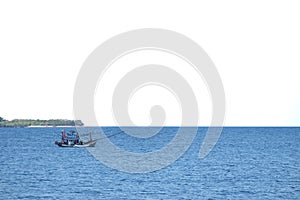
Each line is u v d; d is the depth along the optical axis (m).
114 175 69.69
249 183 62.66
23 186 59.56
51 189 57.34
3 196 52.97
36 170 76.38
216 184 61.59
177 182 62.84
